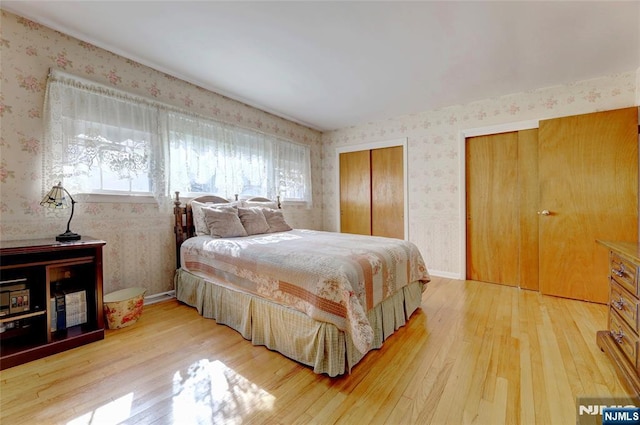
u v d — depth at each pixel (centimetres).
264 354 185
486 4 182
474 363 171
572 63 256
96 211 236
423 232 390
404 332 215
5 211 196
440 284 341
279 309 186
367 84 303
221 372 165
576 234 280
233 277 220
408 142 401
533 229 319
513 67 264
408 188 401
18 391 146
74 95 223
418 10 188
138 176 262
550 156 293
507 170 335
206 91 319
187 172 297
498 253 343
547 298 289
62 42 220
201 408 135
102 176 239
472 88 312
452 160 365
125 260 255
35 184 207
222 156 332
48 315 183
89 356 181
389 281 207
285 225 340
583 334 206
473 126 350
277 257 196
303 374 163
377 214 441
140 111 261
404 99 345
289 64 261
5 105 196
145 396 143
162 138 277
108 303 217
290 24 203
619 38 217
